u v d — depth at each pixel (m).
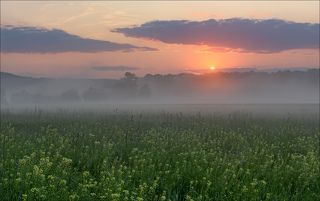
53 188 10.12
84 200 10.06
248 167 15.07
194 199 11.02
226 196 11.48
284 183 13.38
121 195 10.35
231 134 26.14
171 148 18.52
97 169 13.84
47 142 18.69
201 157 16.27
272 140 24.95
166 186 11.80
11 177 11.28
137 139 22.47
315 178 13.64
